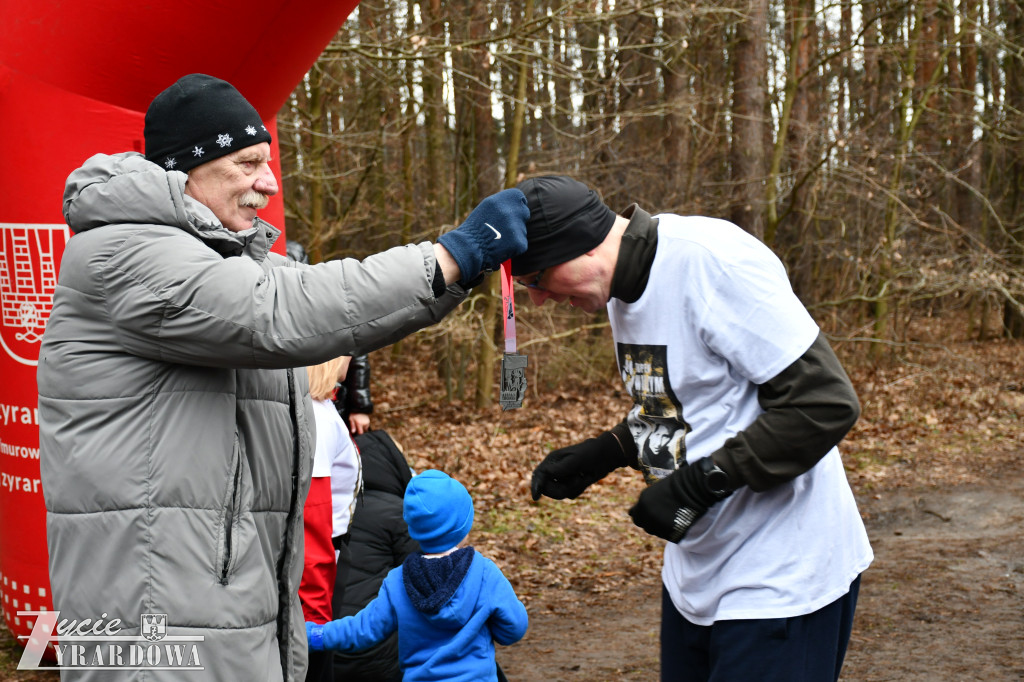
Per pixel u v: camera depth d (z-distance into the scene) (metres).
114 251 1.70
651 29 11.31
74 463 1.73
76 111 3.45
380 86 11.38
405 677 2.69
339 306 1.70
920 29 13.34
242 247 1.85
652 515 2.06
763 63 13.26
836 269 15.29
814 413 1.95
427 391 13.47
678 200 12.90
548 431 10.75
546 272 2.14
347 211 11.67
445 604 2.58
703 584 2.22
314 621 2.84
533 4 10.15
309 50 3.71
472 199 13.38
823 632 2.14
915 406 11.66
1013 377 13.76
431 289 1.76
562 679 4.31
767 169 14.12
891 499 7.93
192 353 1.71
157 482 1.72
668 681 2.42
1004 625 4.83
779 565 2.10
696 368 2.12
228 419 1.81
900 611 5.13
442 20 9.71
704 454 2.16
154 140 1.87
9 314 3.71
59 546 1.76
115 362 1.73
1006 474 8.61
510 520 7.29
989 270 12.17
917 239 13.67
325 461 2.88
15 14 3.40
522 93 10.78
